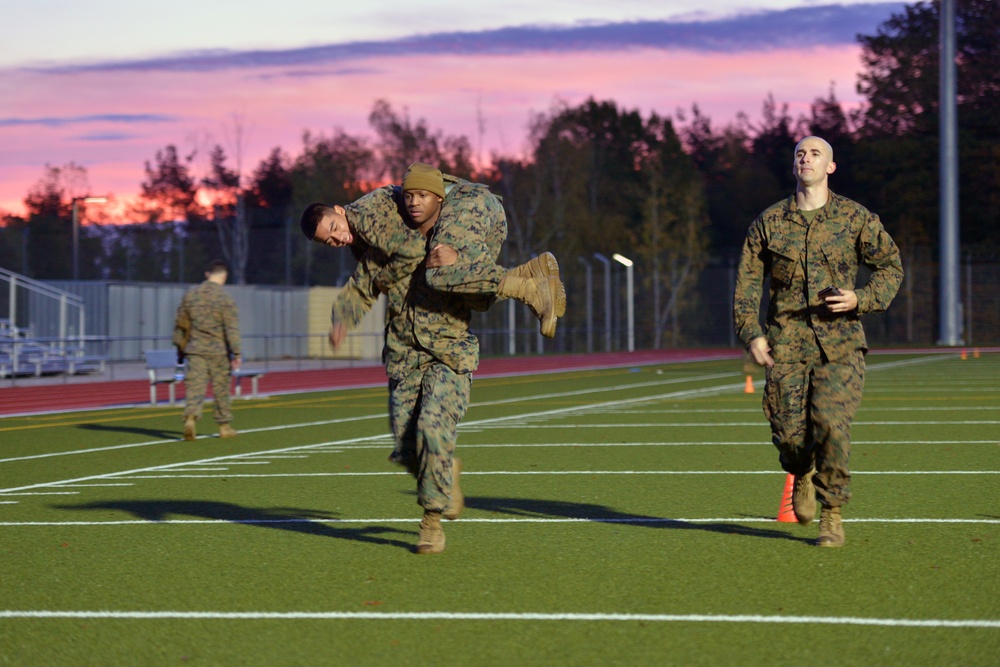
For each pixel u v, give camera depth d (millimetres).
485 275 9016
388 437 20266
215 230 102500
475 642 7148
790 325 9797
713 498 12789
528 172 91188
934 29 110312
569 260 90188
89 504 12914
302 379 43375
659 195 97688
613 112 125188
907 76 109250
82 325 50188
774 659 6715
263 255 94062
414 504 12664
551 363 58125
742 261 10031
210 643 7227
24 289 63188
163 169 132250
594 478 14516
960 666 6562
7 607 8172
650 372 46750
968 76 106312
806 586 8484
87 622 7754
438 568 9250
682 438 19422
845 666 6570
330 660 6844
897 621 7496
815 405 9711
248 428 22438
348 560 9617
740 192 126438
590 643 7086
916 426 21172
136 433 21844
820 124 131000
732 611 7793
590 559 9531
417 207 9258
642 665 6645
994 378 38656
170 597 8414
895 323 87062
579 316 83688
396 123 97812
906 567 9086
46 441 20359
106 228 93062
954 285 76188
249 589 8617
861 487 13422
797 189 9953
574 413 25297
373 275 9594
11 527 11414
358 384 39969
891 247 9711
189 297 20203
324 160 107125
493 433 20625
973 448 17484
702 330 88000
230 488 14055
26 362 46062
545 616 7727
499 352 73875
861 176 104500
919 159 101062
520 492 13367
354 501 12898
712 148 150875
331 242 9562
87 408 29719
